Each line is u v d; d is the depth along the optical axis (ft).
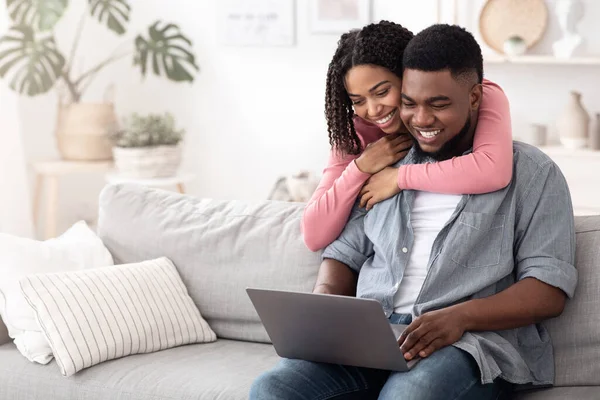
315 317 5.12
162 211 7.40
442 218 5.76
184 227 7.25
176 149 12.64
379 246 5.97
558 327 5.71
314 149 14.14
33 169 13.94
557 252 5.46
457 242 5.56
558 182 5.58
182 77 13.43
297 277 6.72
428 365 5.02
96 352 6.25
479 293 5.56
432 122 5.46
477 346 5.16
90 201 14.70
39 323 6.26
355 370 5.53
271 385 5.19
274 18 13.87
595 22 12.69
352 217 6.34
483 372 5.10
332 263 6.29
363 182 6.18
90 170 12.84
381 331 4.89
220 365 6.24
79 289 6.45
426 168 5.73
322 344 5.29
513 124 13.28
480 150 5.54
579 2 12.68
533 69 13.03
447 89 5.34
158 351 6.59
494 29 13.10
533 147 5.78
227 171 14.64
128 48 14.56
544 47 13.00
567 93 13.00
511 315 5.30
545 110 13.12
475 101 5.58
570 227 5.54
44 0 12.25
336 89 6.09
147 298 6.69
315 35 13.78
